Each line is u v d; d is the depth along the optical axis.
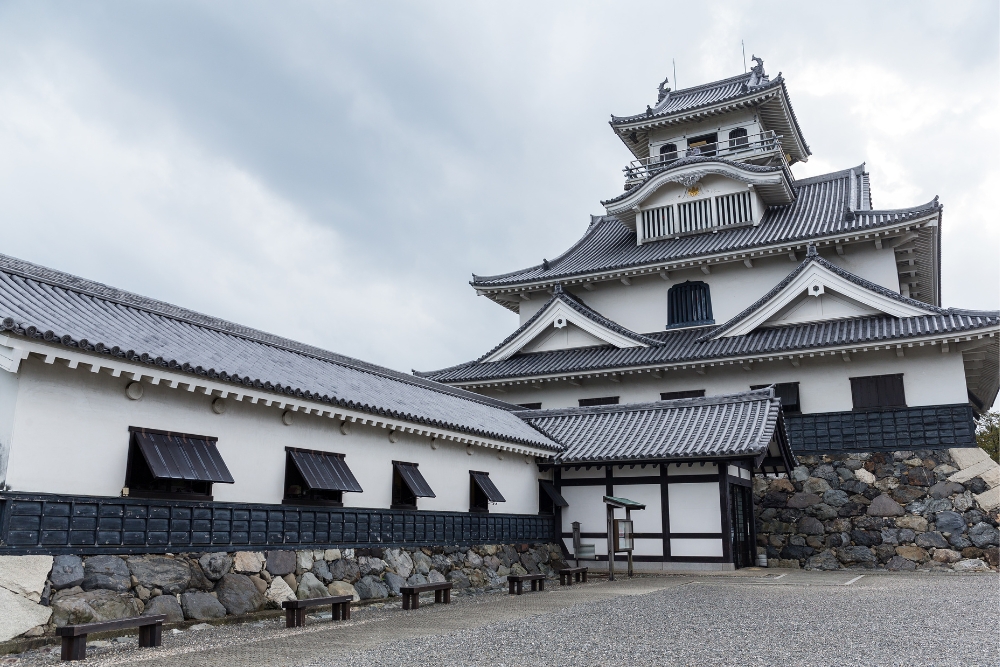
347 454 12.16
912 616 8.92
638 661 6.21
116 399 8.80
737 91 32.50
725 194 26.97
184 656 6.85
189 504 9.34
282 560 10.48
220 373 9.60
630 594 11.82
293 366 12.70
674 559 16.27
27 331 7.49
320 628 8.70
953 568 18.36
